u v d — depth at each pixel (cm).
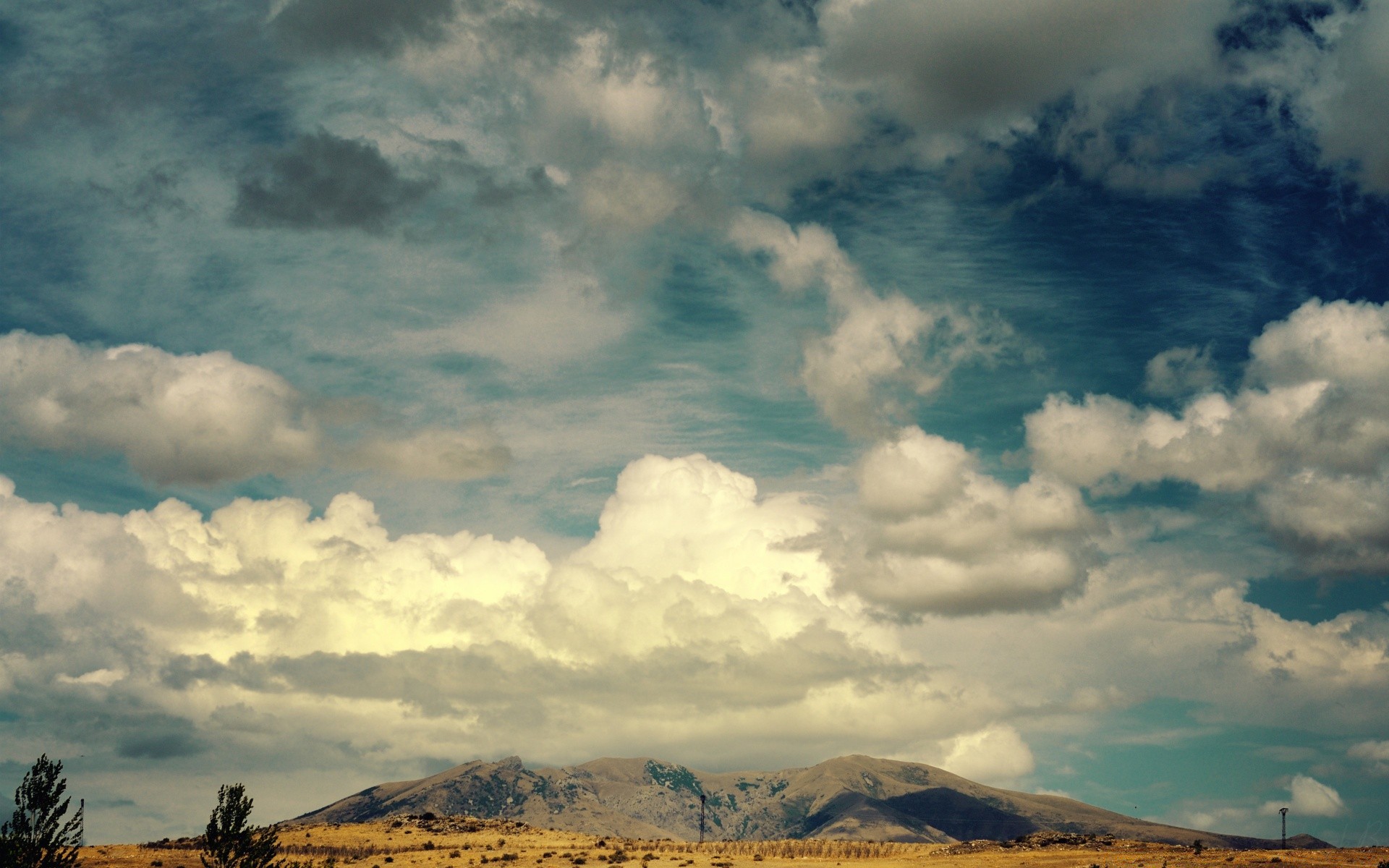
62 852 9369
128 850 14700
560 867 14225
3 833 9188
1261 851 13788
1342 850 13512
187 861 13812
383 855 15350
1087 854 14412
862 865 14175
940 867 13788
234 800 11175
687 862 14450
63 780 9494
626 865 14325
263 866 11050
